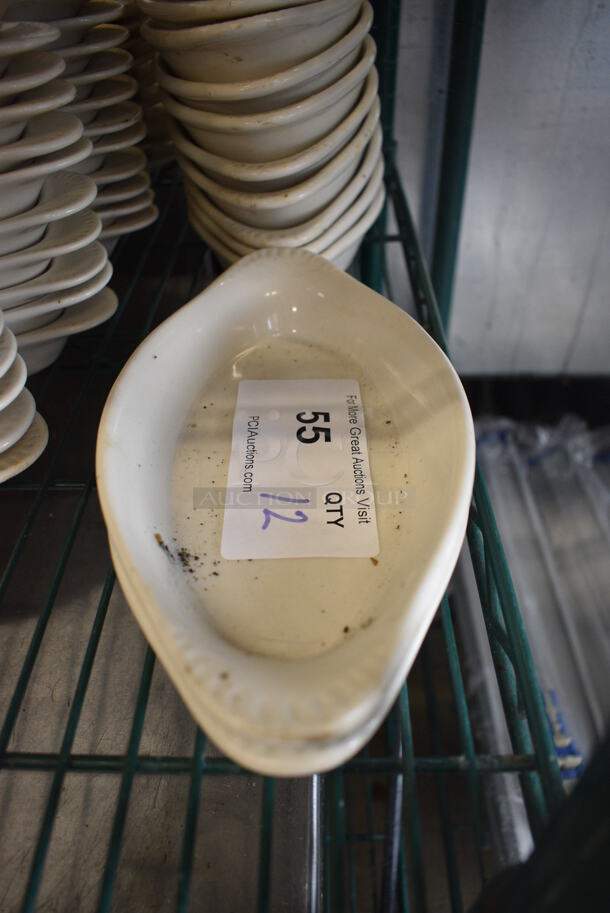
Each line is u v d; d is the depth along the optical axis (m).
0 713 0.42
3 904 0.36
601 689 1.06
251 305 0.52
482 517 0.42
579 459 1.36
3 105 0.40
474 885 0.93
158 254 0.75
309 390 0.49
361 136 0.52
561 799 0.31
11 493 0.54
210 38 0.43
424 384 0.44
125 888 0.36
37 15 0.49
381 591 0.36
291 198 0.51
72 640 0.45
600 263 1.16
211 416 0.47
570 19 0.87
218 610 0.36
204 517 0.41
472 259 1.15
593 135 0.99
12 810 0.39
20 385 0.42
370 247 0.82
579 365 1.34
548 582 1.19
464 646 1.14
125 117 0.56
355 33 0.47
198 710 0.27
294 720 0.25
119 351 0.62
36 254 0.43
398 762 0.35
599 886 0.22
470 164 1.03
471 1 0.80
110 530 0.33
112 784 0.40
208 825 0.38
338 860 0.33
